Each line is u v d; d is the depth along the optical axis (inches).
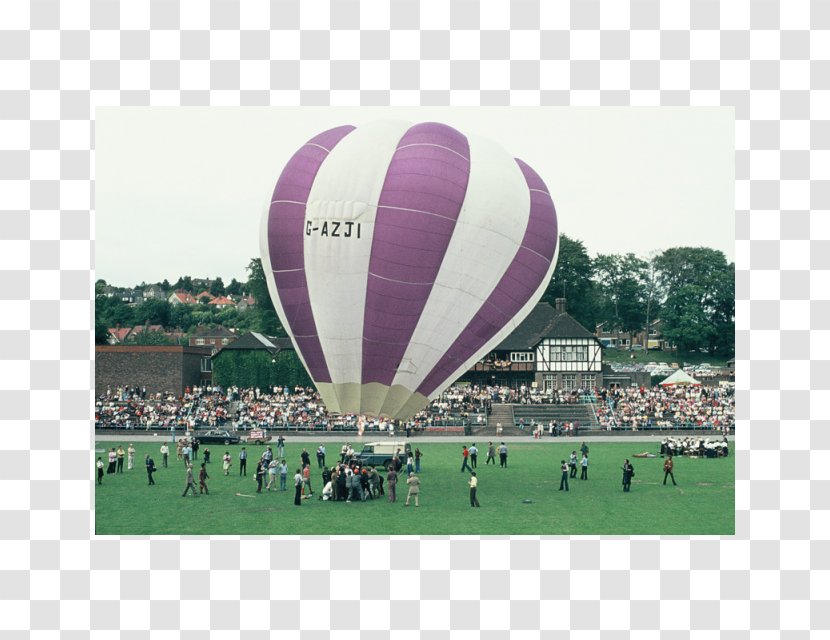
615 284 7032.5
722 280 6441.9
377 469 2154.3
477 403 3823.8
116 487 1899.6
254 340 4466.0
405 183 1779.0
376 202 1790.1
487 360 4475.9
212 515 1519.4
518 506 1617.9
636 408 3700.8
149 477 1951.3
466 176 1814.7
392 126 1887.3
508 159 1908.2
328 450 2795.3
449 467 2271.2
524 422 3577.8
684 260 6737.2
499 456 2356.1
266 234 1905.8
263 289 6230.3
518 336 4520.2
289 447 2918.3
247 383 4392.2
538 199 1925.4
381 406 1920.5
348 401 1934.1
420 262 1786.4
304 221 1824.6
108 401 4028.1
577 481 1985.7
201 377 4554.6
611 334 7111.2
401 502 1669.5
